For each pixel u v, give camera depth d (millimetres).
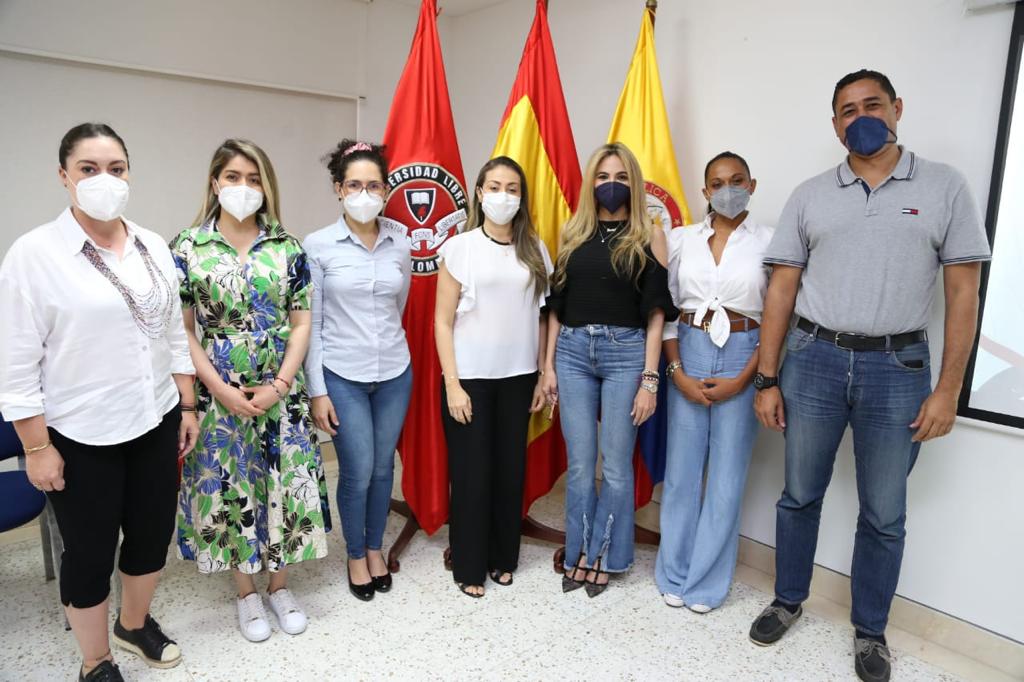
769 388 2082
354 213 2127
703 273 2234
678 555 2383
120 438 1661
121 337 1630
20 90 2670
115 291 1614
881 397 1895
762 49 2500
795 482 2102
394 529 2943
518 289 2277
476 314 2262
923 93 2111
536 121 2662
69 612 1747
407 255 2340
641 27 2646
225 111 3172
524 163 2623
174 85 3016
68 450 1614
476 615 2268
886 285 1847
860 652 2014
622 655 2068
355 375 2189
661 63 2840
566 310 2318
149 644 1956
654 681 1952
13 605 2252
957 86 2039
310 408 2188
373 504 2377
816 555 2471
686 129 2777
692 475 2340
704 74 2693
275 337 2023
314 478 2150
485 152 3758
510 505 2406
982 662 2102
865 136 1820
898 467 1924
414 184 2609
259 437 2070
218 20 3061
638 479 2746
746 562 2689
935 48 2074
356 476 2256
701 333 2250
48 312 1538
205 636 2119
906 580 2264
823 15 2318
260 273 1975
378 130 3678
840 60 2289
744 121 2578
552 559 2684
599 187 2238
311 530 2150
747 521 2686
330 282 2158
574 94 3240
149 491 1783
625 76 3008
